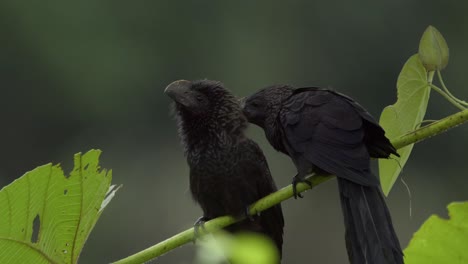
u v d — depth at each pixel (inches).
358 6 844.6
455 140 792.3
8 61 898.1
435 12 823.1
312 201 739.4
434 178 797.2
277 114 214.4
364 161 186.9
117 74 877.8
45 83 888.9
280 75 875.4
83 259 703.1
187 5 885.8
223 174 233.0
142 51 884.0
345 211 179.3
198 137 237.3
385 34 834.2
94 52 882.1
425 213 772.6
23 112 889.5
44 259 155.0
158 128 876.6
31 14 891.4
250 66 878.4
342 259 724.7
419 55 170.4
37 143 884.6
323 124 199.0
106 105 874.8
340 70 863.7
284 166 684.1
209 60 888.9
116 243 719.7
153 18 889.5
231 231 236.1
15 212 151.0
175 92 238.4
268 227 236.1
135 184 799.1
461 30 818.8
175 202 762.2
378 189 182.1
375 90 862.5
